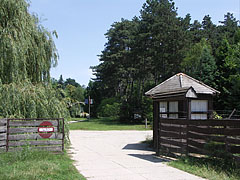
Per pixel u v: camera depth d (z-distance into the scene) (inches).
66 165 316.2
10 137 356.8
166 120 410.6
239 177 252.7
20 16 473.1
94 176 273.3
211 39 1980.8
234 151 294.5
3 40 435.2
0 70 432.8
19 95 425.7
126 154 444.8
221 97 1221.1
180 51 1585.9
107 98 2394.2
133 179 261.9
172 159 376.2
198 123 342.0
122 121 1651.1
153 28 1611.7
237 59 1127.0
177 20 1676.9
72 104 578.2
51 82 526.6
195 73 1353.3
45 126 383.6
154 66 1697.8
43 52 506.6
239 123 288.5
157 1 1729.8
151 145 564.7
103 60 2265.0
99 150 498.9
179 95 440.8
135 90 2090.3
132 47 1747.0
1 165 291.1
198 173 279.0
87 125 1425.9
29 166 289.3
